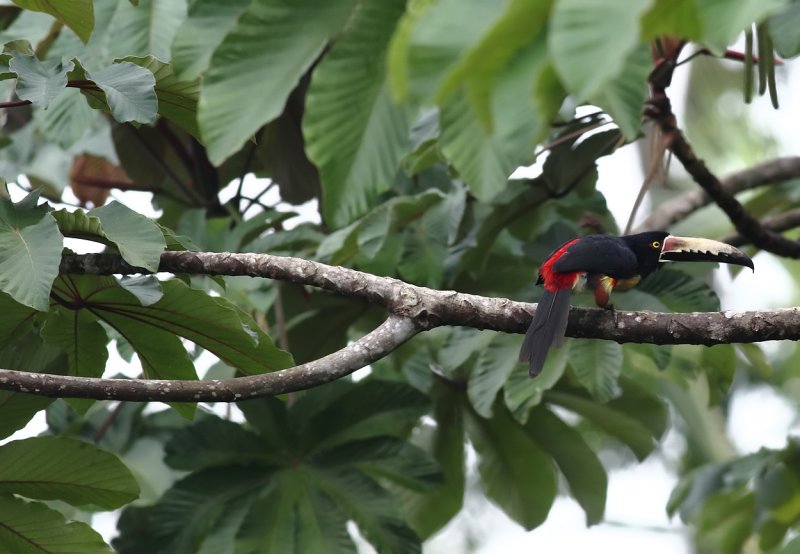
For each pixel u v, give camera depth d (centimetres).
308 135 530
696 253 993
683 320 777
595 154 1157
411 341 1196
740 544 1355
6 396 797
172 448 1071
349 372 739
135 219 748
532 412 1210
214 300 743
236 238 1162
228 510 1051
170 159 1424
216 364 1122
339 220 541
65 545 787
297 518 1040
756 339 759
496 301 802
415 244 1100
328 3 521
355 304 1184
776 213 1494
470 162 518
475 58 315
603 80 293
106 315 778
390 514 1044
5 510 774
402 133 535
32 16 1105
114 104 728
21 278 683
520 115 356
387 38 513
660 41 1012
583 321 808
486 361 1019
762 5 329
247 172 1359
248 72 521
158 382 710
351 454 1071
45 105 699
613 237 978
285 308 1238
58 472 776
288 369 730
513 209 1173
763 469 1287
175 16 1016
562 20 297
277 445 1076
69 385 700
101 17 1033
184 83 771
